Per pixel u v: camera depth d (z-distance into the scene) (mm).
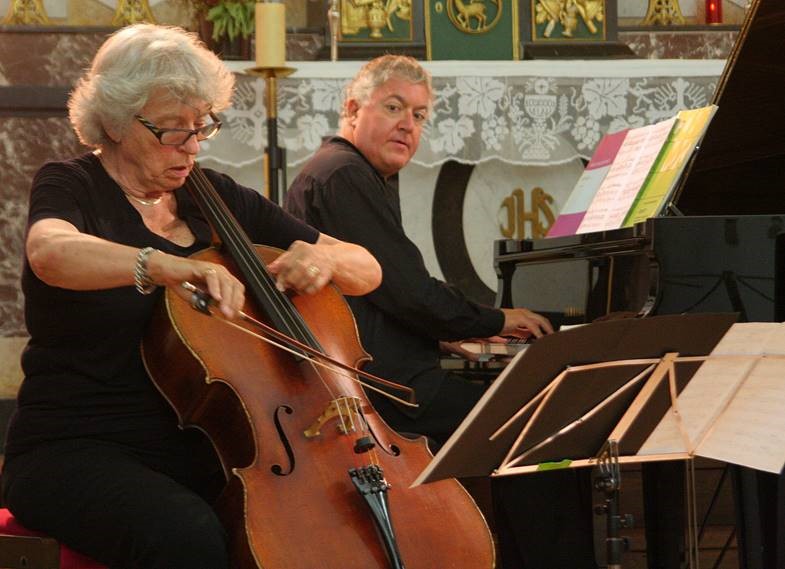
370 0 14383
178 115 6250
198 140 6406
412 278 8336
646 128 8844
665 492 7762
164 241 6512
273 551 5387
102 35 14383
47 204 6188
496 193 13188
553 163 12812
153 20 15297
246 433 5887
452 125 12633
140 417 6238
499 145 12695
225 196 7062
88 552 5812
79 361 6188
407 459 6117
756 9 7098
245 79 12516
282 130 12578
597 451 5699
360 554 5465
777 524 7133
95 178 6418
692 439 5664
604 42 14664
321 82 12562
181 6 15312
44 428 6152
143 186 6512
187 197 6762
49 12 15422
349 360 6578
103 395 6207
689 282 7324
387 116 8898
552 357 5047
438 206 13164
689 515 7273
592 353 5184
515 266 9352
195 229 6703
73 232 5934
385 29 14469
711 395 5625
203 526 5523
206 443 6379
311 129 12562
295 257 6590
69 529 5789
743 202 9109
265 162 12188
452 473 5262
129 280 5684
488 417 5074
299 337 6305
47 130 14125
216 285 5543
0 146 14062
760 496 7164
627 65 12828
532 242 8992
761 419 5422
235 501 5625
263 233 7223
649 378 5488
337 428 5969
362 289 7047
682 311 7309
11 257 14047
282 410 5957
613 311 7887
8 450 6289
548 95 12750
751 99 7887
